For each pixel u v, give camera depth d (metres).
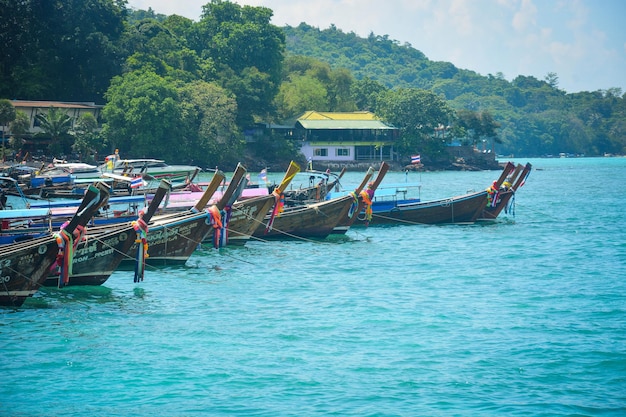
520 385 22.36
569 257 43.12
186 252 37.62
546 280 36.50
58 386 22.34
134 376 23.11
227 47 149.50
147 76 122.19
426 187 99.44
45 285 32.94
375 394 21.73
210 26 155.88
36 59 131.75
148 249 36.50
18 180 75.31
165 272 36.81
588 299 32.31
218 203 38.12
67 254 29.48
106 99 129.25
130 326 27.92
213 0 161.00
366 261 41.44
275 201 43.25
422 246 46.75
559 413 20.45
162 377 23.03
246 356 24.80
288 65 185.25
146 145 117.75
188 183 66.44
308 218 46.72
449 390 22.00
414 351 25.25
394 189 56.62
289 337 26.75
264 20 157.75
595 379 22.77
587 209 70.50
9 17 129.38
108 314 29.47
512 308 30.75
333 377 23.00
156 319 28.86
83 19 130.38
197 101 125.94
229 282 35.38
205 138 124.56
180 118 120.00
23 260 29.06
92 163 112.56
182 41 150.25
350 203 47.47
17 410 20.73
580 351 25.14
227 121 127.06
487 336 26.84
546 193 92.00
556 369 23.55
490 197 56.53
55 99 131.88
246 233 43.19
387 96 159.00
